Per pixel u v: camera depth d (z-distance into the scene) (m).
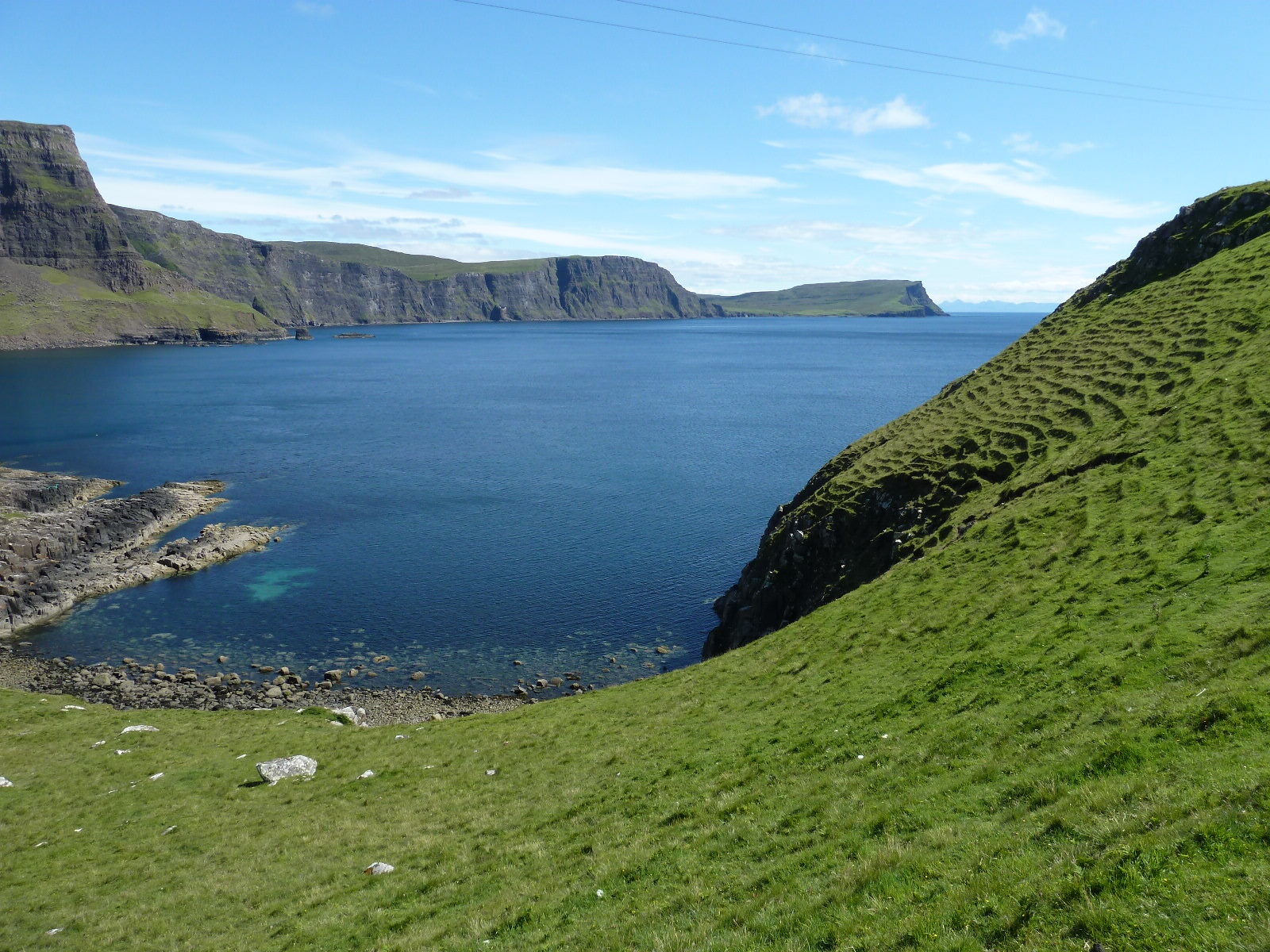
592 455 152.25
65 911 25.89
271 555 96.19
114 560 93.19
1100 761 17.22
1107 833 14.06
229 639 73.56
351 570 90.50
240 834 30.77
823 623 44.06
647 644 71.75
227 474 137.12
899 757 22.84
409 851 26.72
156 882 27.27
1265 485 33.16
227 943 22.19
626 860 21.39
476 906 21.23
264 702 61.72
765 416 198.25
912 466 66.25
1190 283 76.75
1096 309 91.88
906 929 13.51
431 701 61.62
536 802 29.16
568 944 17.67
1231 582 25.84
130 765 40.31
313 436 174.25
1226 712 16.81
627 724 37.38
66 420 191.00
